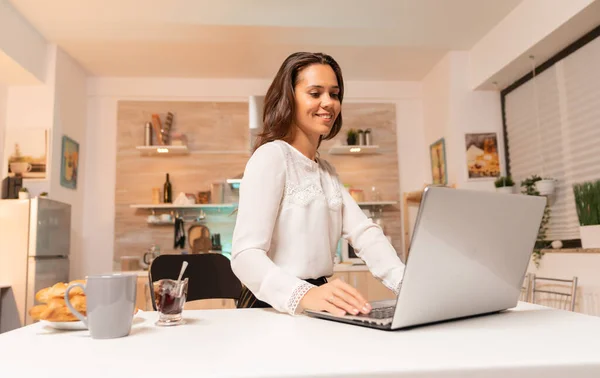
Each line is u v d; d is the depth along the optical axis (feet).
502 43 12.85
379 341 2.04
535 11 11.35
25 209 11.21
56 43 13.52
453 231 2.34
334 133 4.68
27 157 13.10
